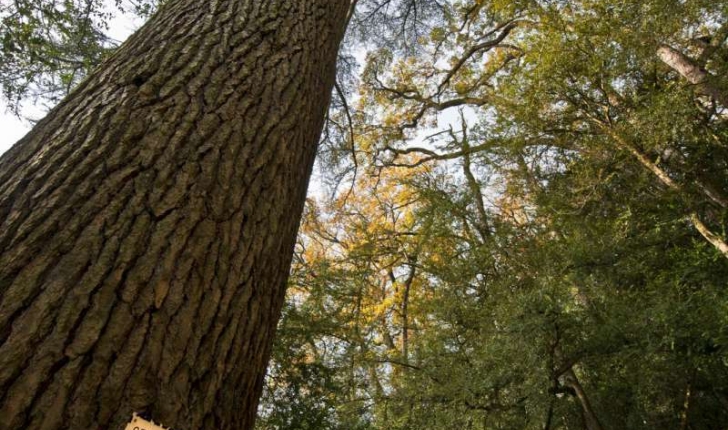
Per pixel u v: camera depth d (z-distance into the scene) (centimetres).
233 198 130
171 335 100
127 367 91
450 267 779
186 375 98
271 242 136
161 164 125
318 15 229
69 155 122
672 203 562
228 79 159
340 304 745
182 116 140
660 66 595
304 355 588
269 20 197
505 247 714
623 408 654
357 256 1088
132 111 136
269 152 150
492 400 607
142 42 168
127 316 97
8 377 82
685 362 529
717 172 550
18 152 130
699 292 495
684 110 487
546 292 574
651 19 507
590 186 610
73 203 111
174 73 153
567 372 646
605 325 540
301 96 179
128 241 107
